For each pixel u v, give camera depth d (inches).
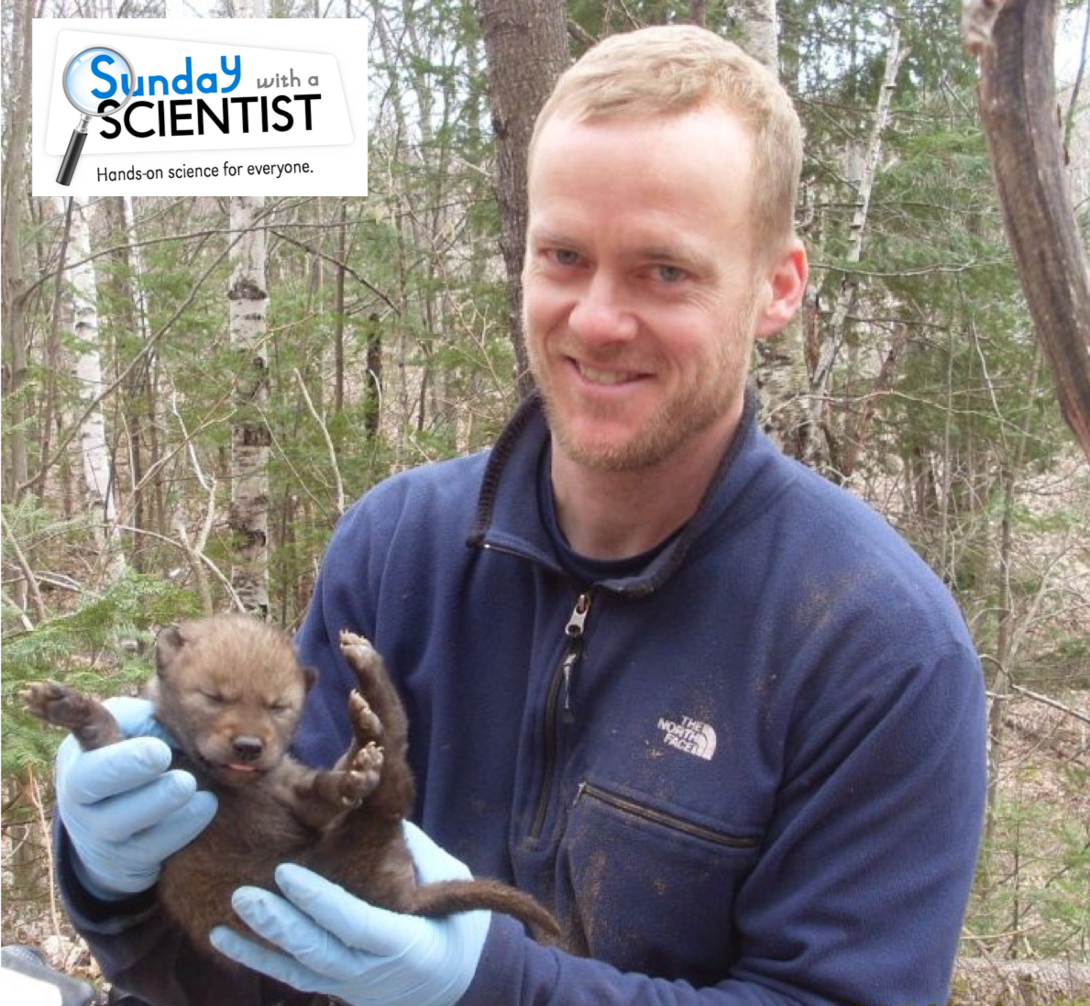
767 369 97.1
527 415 36.6
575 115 31.4
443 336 129.3
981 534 123.0
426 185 144.6
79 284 175.9
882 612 31.9
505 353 118.8
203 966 34.2
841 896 30.7
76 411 163.5
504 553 35.9
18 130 133.7
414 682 37.0
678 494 34.4
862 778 31.1
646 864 32.1
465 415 128.2
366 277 157.2
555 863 33.9
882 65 139.9
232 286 131.8
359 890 31.8
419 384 175.9
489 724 36.0
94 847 31.3
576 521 35.6
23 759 56.6
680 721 32.7
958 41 132.5
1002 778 111.7
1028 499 143.3
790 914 31.0
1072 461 141.8
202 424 119.4
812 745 31.7
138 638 63.1
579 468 34.2
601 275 31.8
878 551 33.3
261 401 128.3
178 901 33.3
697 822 31.9
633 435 32.8
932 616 32.1
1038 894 83.0
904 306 135.3
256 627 36.9
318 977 31.3
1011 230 21.0
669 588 33.6
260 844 32.6
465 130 136.2
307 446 126.0
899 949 30.2
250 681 34.6
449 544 37.1
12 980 34.8
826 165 131.6
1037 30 20.6
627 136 30.9
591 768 33.5
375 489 40.6
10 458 136.9
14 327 134.0
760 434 35.4
